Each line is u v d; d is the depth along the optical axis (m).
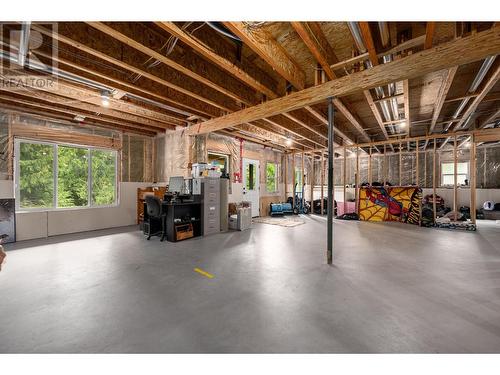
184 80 3.52
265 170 8.34
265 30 2.58
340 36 2.76
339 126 5.83
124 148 5.97
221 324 1.75
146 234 4.79
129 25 2.36
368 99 3.80
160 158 6.29
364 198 7.16
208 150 6.13
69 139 5.03
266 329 1.69
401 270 2.82
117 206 5.81
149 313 1.90
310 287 2.37
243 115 4.27
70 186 5.23
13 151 4.32
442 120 5.57
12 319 1.79
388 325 1.72
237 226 5.41
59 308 1.96
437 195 8.03
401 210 6.66
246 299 2.13
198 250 3.71
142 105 4.29
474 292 2.23
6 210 4.12
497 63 2.91
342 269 2.87
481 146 7.54
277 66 2.83
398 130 6.34
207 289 2.33
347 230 5.42
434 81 3.69
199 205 4.85
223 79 3.48
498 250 3.68
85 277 2.61
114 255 3.43
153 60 3.05
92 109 4.32
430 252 3.58
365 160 9.83
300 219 7.29
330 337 1.60
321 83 3.25
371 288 2.34
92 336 1.61
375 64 2.78
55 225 4.78
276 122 5.28
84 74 3.15
